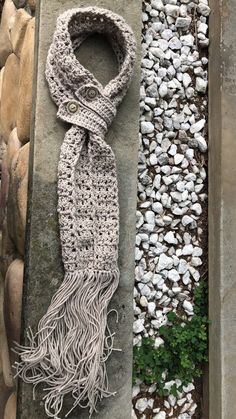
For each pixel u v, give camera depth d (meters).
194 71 1.33
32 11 1.31
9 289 1.21
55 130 1.12
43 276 1.08
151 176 1.26
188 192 1.29
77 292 1.05
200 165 1.31
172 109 1.30
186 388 1.22
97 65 1.18
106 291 1.08
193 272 1.26
